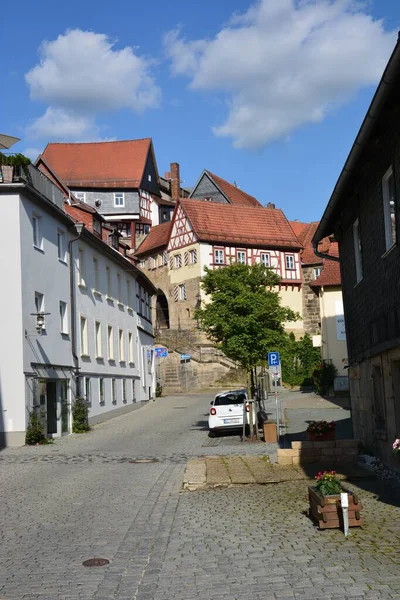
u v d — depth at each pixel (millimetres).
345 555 7477
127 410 38625
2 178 23562
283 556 7652
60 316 27719
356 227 16469
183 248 64375
